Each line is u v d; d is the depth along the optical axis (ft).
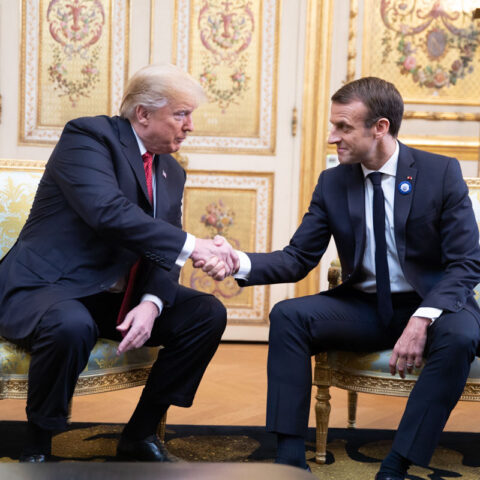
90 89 13.74
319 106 13.82
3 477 3.36
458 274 6.47
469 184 7.82
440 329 6.13
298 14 13.79
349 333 6.75
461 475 6.80
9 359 6.22
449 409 6.04
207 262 6.49
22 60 13.60
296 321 6.59
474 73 13.84
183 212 14.02
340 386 7.01
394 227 6.81
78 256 6.53
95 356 6.45
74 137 6.63
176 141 6.83
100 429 8.07
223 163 13.97
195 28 13.78
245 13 13.80
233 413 9.01
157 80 6.57
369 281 7.07
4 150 13.69
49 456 6.25
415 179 6.86
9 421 8.32
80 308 6.06
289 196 14.05
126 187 6.63
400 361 6.29
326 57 13.75
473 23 13.79
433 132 13.88
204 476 3.44
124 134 6.77
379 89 6.73
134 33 13.70
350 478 6.64
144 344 6.88
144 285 6.59
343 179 7.25
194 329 6.73
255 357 12.71
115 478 3.37
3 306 6.34
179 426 8.32
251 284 6.98
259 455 7.30
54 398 5.93
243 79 13.91
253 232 14.10
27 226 6.86
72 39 13.64
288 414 6.36
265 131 13.98
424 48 13.79
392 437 8.13
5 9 13.50
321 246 7.37
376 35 13.76
